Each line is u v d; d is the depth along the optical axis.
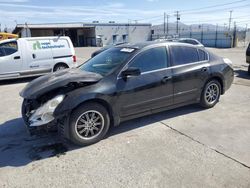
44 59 10.04
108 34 53.06
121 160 3.50
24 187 2.98
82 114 3.82
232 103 5.98
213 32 42.94
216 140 4.02
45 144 4.07
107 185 2.96
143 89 4.34
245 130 4.38
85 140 3.91
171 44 4.87
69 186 2.97
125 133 4.38
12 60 9.41
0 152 3.86
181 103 5.02
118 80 4.11
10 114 5.71
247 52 10.38
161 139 4.11
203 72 5.17
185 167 3.27
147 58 4.48
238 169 3.19
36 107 3.93
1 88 8.80
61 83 3.80
